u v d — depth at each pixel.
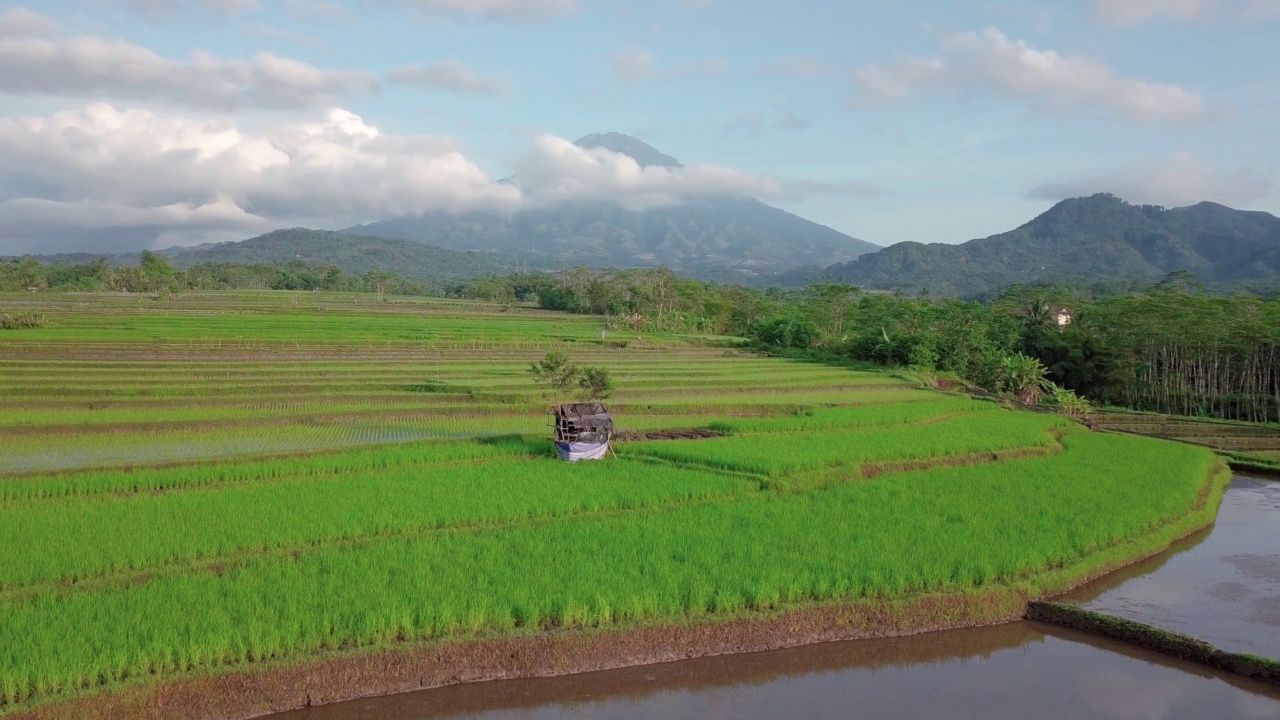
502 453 24.66
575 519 17.77
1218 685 12.94
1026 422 36.62
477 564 14.24
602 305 108.12
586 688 12.02
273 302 106.12
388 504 17.84
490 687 11.66
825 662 13.15
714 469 23.22
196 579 12.93
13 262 137.25
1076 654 13.84
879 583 14.45
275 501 17.89
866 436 29.72
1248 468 33.34
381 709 11.09
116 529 15.41
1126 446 32.81
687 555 15.32
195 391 33.12
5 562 13.39
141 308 84.00
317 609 12.02
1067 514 19.92
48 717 9.59
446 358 50.97
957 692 12.51
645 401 37.75
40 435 25.17
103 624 11.15
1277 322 56.75
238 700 10.55
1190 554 19.61
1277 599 16.66
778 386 44.44
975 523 18.66
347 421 29.97
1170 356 63.28
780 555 15.55
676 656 12.65
